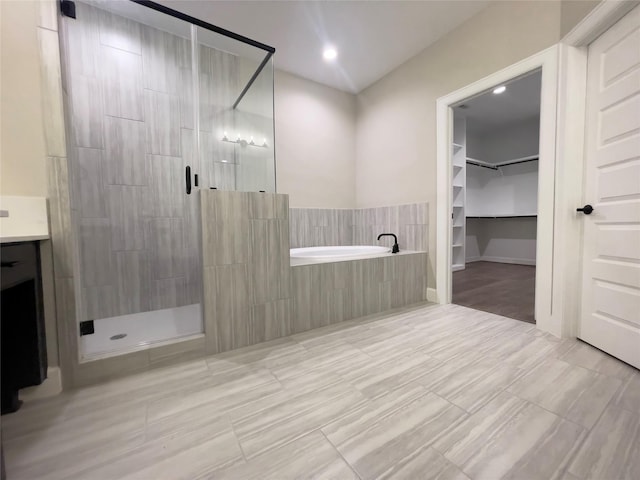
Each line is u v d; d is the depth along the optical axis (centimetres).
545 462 81
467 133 511
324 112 322
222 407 109
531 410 104
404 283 243
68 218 125
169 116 232
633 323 132
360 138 338
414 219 271
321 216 320
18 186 116
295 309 186
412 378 128
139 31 217
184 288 242
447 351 154
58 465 83
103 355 134
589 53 156
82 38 196
